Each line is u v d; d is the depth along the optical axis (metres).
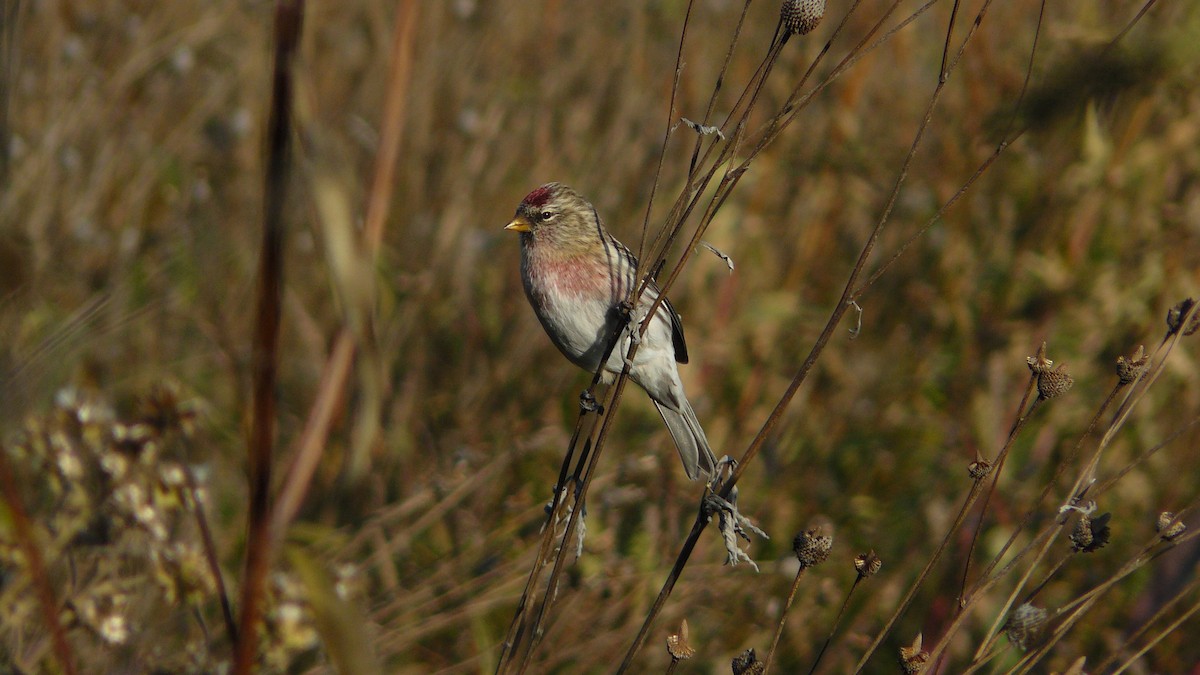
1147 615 7.93
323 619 2.98
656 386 7.35
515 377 10.40
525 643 7.70
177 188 10.58
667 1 13.78
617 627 8.33
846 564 8.83
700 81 12.83
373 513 8.09
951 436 9.74
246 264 9.50
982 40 11.07
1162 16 5.54
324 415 3.00
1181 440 9.16
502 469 8.99
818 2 4.35
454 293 10.91
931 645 7.91
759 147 4.60
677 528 9.00
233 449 8.19
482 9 13.59
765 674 4.50
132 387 7.82
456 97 12.64
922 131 4.43
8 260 3.51
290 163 2.59
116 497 5.15
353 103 12.64
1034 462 9.33
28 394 3.93
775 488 9.59
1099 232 10.15
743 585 8.56
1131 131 9.79
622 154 12.05
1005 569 4.71
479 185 12.10
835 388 10.34
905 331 10.70
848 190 11.53
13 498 3.34
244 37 11.86
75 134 10.38
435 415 10.01
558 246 7.35
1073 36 6.81
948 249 10.70
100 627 5.16
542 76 13.59
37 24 11.93
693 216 11.18
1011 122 4.45
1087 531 4.68
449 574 8.10
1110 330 9.82
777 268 11.31
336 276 2.85
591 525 8.78
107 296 5.40
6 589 5.11
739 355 10.62
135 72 11.27
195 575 5.22
